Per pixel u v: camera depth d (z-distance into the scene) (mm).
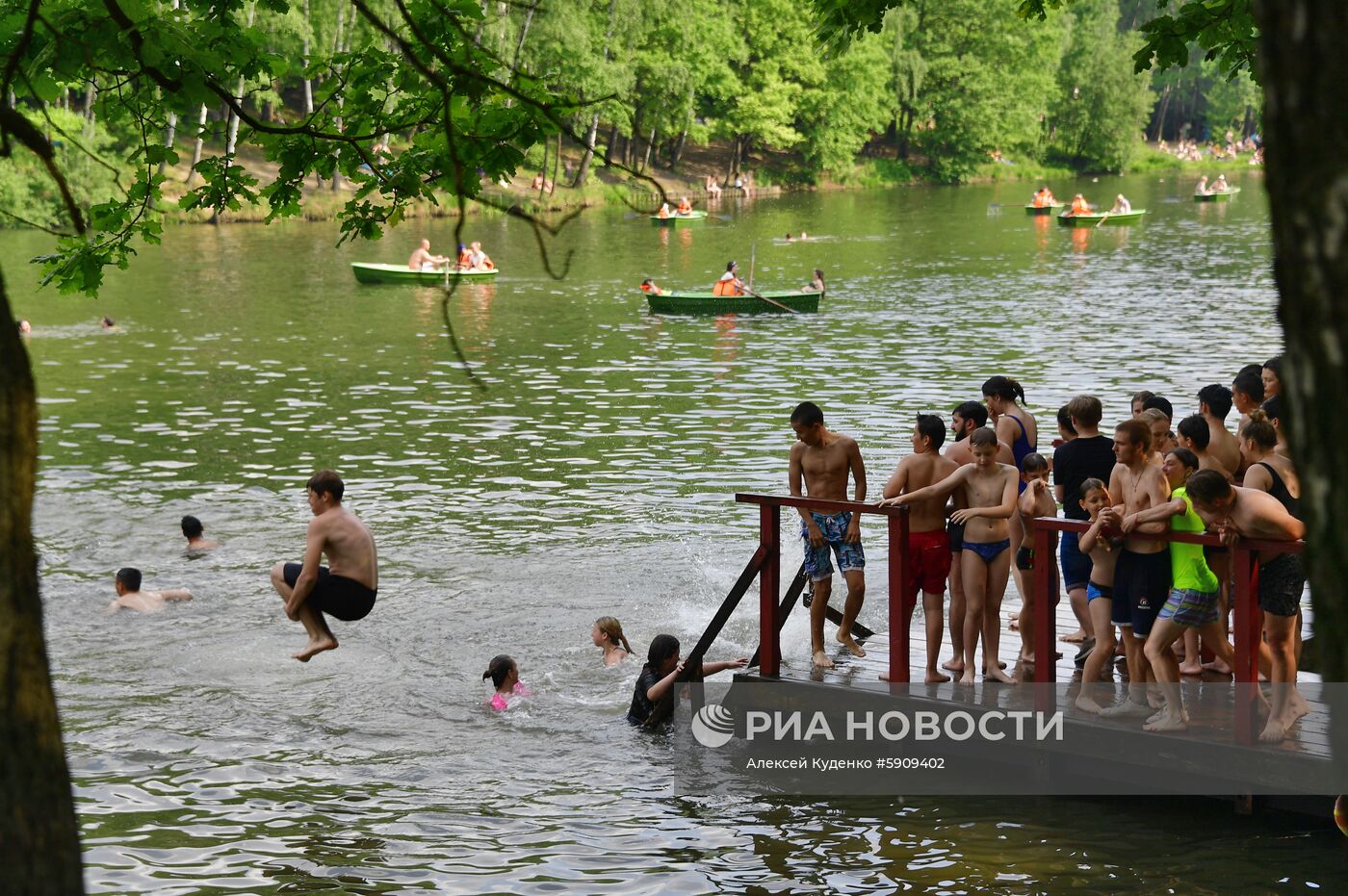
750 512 17297
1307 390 2334
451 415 23422
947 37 104500
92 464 19938
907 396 24547
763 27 87562
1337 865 8125
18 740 2699
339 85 7621
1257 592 8344
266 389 25859
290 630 13258
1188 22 9594
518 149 7453
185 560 15406
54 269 7641
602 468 19594
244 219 60719
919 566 10148
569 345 31266
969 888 8078
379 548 15844
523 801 9680
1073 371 26594
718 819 9289
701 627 13312
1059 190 94562
